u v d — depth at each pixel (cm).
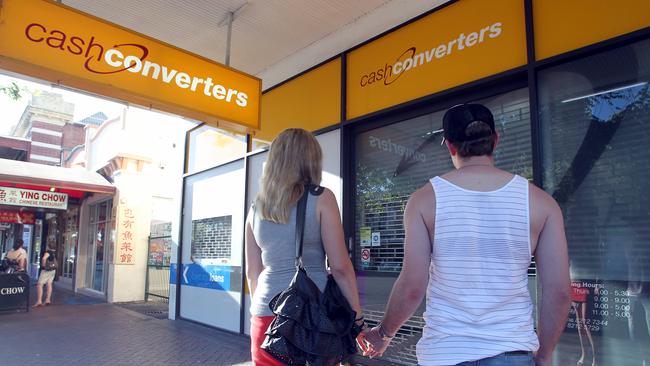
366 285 503
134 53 428
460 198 167
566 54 360
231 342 684
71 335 798
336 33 572
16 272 1139
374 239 505
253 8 533
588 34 351
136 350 667
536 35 381
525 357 154
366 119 521
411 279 171
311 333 180
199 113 466
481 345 154
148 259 1366
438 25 459
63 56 387
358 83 538
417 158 476
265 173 206
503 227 162
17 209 1831
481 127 175
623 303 321
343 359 192
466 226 164
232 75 496
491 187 168
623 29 334
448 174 178
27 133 3209
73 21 396
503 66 402
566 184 356
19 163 1442
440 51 454
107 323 920
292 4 522
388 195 499
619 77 339
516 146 399
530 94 377
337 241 196
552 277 162
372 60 525
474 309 157
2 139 2603
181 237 893
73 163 2109
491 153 179
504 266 161
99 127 1617
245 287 702
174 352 643
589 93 353
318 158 213
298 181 203
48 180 1299
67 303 1288
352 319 189
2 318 1005
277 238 198
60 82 399
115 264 1312
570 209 353
